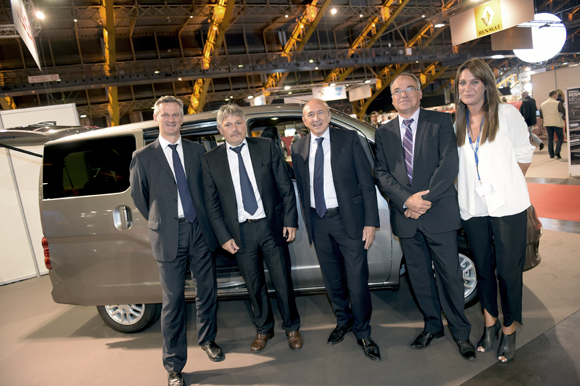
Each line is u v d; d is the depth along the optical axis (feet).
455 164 5.70
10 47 51.90
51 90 46.88
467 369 5.84
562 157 22.85
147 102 66.59
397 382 5.77
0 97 47.11
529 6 26.18
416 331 7.16
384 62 68.49
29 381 7.09
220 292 7.89
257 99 56.75
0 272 13.38
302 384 6.05
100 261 7.66
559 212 12.65
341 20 69.82
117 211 7.40
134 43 60.13
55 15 47.55
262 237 6.59
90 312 10.07
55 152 7.82
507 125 5.50
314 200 6.45
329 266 6.81
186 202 6.41
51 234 7.79
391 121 6.30
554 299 7.46
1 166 13.15
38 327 9.48
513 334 5.90
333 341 7.04
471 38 30.01
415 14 68.85
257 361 6.85
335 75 80.38
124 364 7.29
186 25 59.67
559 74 32.14
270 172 6.59
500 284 5.83
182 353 6.49
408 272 6.59
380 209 7.39
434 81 93.71
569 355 5.77
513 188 5.51
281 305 7.02
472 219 5.87
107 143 7.54
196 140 7.82
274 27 66.90
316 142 6.35
